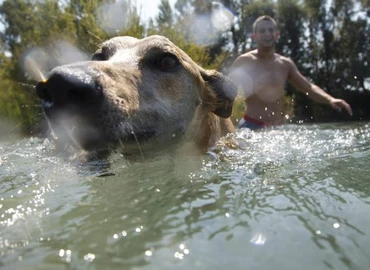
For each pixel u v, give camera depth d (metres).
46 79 0.64
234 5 9.48
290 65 2.21
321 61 8.19
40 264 0.43
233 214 0.56
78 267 0.42
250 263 0.43
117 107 0.73
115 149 0.78
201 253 0.45
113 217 0.56
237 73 2.17
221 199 0.63
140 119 0.84
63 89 0.64
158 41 0.98
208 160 1.00
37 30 3.22
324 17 8.08
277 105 2.17
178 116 0.99
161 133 0.92
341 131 1.96
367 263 0.43
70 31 3.12
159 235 0.50
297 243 0.47
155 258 0.44
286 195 0.65
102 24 3.09
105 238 0.49
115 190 0.71
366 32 7.63
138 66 0.92
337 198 0.63
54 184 0.78
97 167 0.85
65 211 0.60
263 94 2.12
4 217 0.59
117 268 0.42
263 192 0.67
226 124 1.35
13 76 3.20
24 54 3.19
